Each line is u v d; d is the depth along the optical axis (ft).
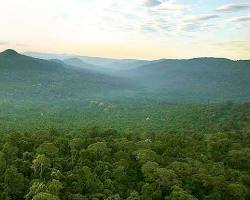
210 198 271.49
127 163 305.53
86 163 300.20
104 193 263.90
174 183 276.00
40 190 243.40
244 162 344.49
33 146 334.85
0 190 256.32
